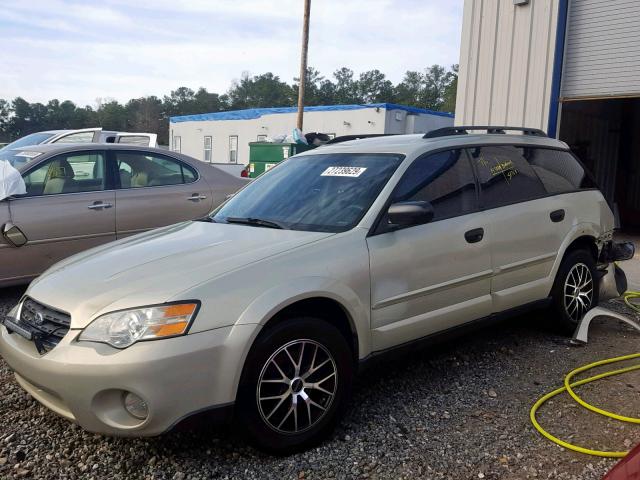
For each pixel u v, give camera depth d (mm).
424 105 90438
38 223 5973
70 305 3057
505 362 4551
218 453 3236
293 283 3160
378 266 3545
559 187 5039
